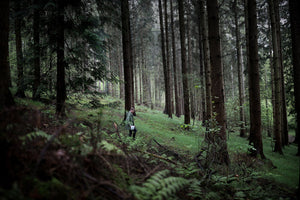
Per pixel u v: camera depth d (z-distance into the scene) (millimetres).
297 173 5398
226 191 3619
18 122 2197
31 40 7562
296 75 6543
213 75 5793
